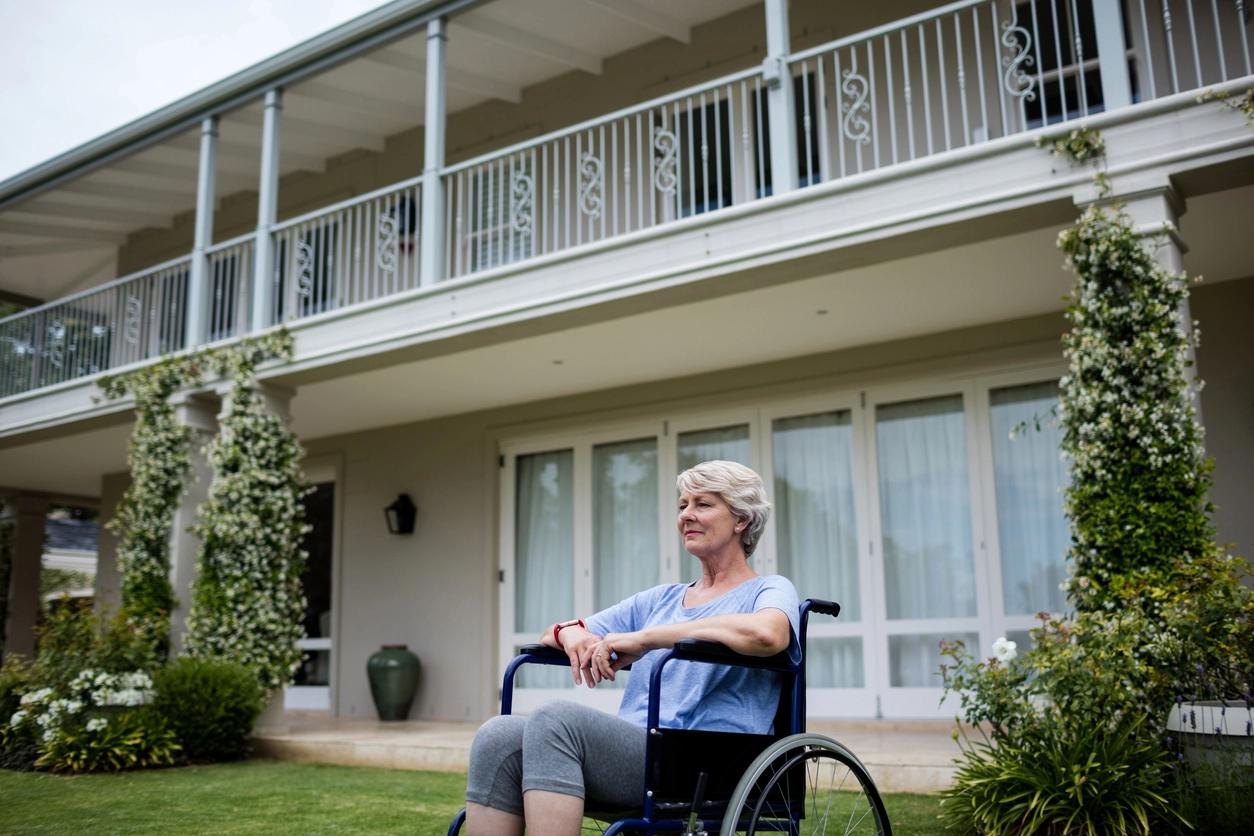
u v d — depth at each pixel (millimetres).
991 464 6371
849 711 6645
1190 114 4203
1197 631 3477
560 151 8562
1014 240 4996
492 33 7445
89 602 7105
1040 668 3734
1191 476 3828
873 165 7000
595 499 8008
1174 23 5895
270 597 6977
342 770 5930
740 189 7656
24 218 10938
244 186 10641
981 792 3516
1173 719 3355
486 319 6160
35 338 9641
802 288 5625
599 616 2350
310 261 7375
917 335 6637
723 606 2176
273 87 7660
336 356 6816
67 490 12484
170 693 6301
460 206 6684
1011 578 6246
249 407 7137
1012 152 4566
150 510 7426
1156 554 3814
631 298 5656
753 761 1970
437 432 8961
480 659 8344
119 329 9648
